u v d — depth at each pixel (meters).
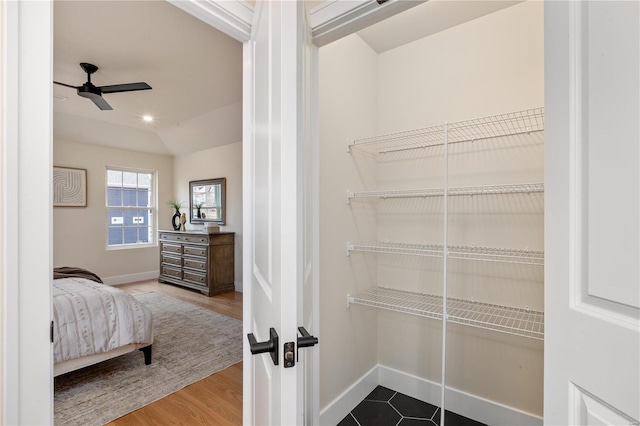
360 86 2.13
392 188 2.26
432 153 2.09
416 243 2.14
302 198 0.70
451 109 2.01
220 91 3.66
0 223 0.67
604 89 0.59
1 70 0.67
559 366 0.68
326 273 1.83
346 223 2.00
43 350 0.72
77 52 2.70
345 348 1.96
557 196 0.69
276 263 0.72
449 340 2.01
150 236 6.04
